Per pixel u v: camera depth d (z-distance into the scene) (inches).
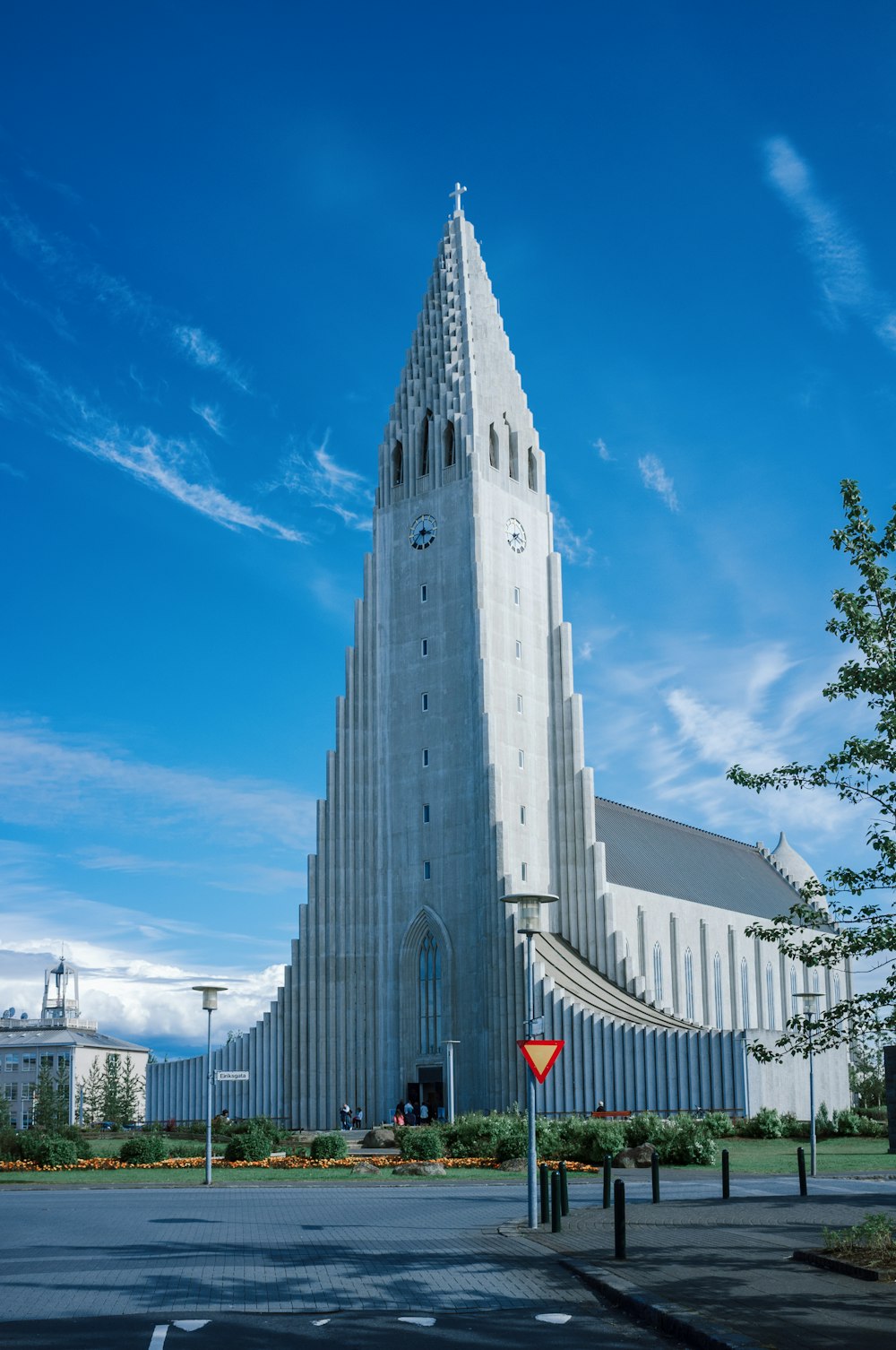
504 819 3754.9
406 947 3826.3
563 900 3858.3
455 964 3715.6
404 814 3922.2
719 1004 4503.0
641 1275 844.6
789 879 5590.6
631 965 3720.5
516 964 3511.3
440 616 3969.0
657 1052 3321.9
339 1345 658.2
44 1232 1188.5
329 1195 1614.2
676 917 4303.6
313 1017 3907.5
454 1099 3631.9
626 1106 3329.2
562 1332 698.8
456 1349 648.4
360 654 4099.4
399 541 4124.0
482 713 3745.1
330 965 3927.2
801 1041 994.7
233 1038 4133.9
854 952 953.5
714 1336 636.1
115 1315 747.4
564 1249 1001.5
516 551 4055.1
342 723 4057.6
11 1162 2139.5
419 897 3836.1
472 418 4025.6
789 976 5012.3
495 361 4197.8
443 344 4200.3
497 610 3922.2
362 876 3961.6
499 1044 3499.0
